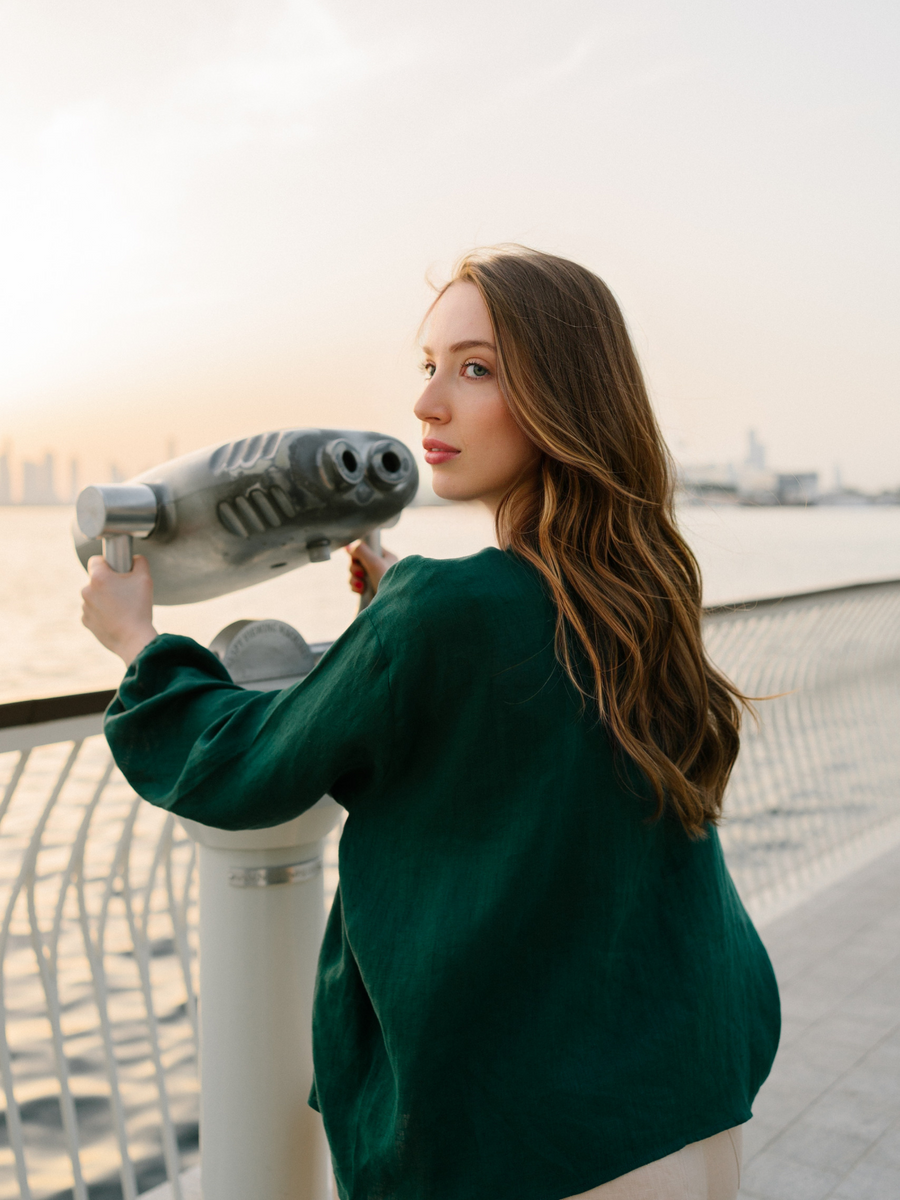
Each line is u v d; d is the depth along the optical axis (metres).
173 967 3.41
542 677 0.82
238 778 0.87
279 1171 1.25
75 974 3.38
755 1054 0.94
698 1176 0.83
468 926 0.79
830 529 28.25
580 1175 0.76
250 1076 1.23
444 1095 0.78
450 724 0.81
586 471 0.88
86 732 1.53
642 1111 0.79
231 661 1.23
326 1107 0.90
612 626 0.83
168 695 0.93
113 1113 1.70
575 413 0.90
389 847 0.85
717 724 0.95
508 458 0.94
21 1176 1.60
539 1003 0.79
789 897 3.71
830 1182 2.04
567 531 0.87
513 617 0.82
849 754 4.23
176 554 1.15
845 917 3.48
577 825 0.82
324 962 0.96
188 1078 2.87
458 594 0.80
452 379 0.95
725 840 3.64
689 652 0.90
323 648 1.36
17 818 4.07
